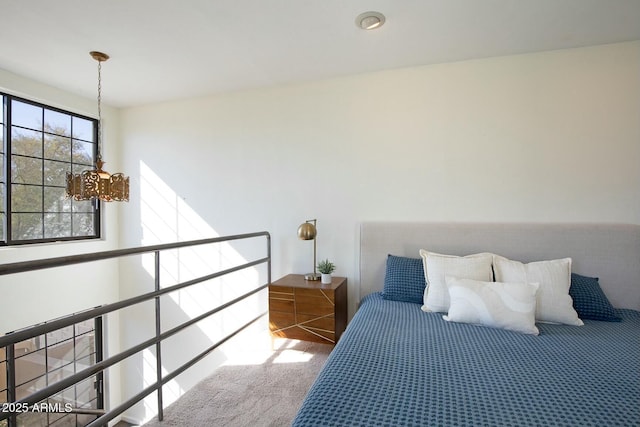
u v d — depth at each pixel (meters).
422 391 1.05
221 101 3.11
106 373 3.30
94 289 3.19
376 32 2.03
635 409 0.96
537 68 2.30
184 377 3.21
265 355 2.34
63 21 1.89
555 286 1.82
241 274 3.05
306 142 2.84
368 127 2.67
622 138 2.15
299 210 2.87
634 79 2.12
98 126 3.34
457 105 2.46
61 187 3.05
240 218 3.05
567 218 2.24
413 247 2.47
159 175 3.32
